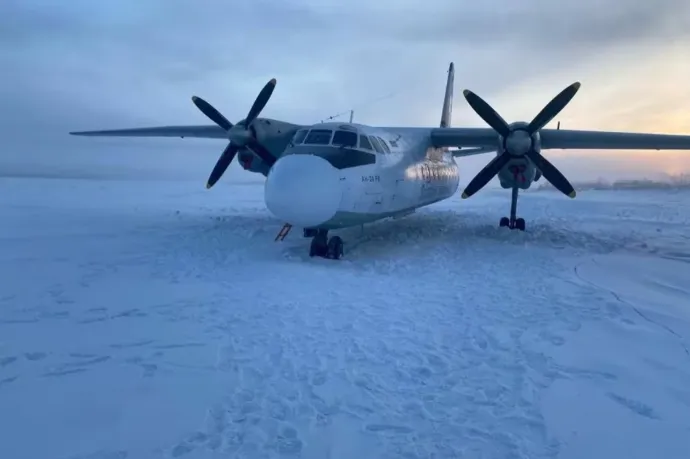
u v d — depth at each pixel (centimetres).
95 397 446
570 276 956
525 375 502
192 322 657
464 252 1212
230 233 1435
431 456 361
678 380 491
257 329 630
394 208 1298
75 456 355
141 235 1401
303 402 443
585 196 3891
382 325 651
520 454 363
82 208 2231
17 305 729
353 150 1116
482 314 705
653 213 2331
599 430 397
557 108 1291
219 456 358
